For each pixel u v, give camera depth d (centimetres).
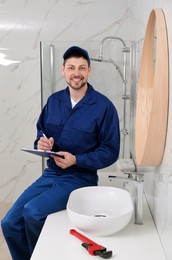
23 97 317
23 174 326
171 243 93
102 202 143
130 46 251
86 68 185
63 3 303
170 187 95
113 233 117
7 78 316
